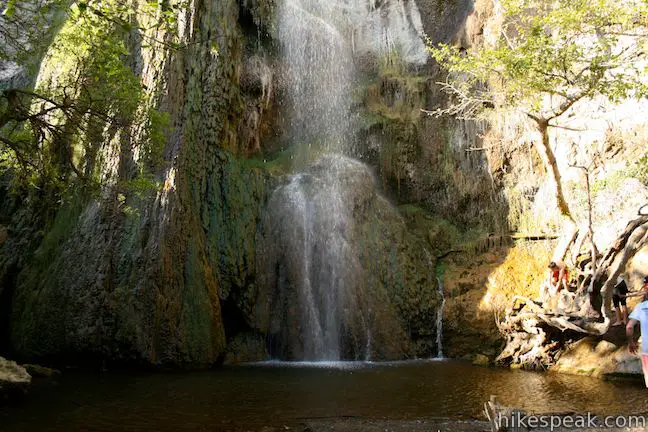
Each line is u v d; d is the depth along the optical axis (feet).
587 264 46.42
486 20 70.54
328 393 33.58
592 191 53.42
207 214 50.44
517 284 55.72
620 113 56.75
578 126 59.47
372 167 68.08
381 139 68.54
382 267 56.80
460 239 63.46
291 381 37.73
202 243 48.34
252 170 55.26
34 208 55.36
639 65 52.01
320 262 54.54
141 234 45.27
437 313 56.75
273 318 51.26
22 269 52.47
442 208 66.59
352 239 56.85
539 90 43.55
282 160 63.67
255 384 36.42
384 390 34.68
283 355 50.26
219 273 49.47
